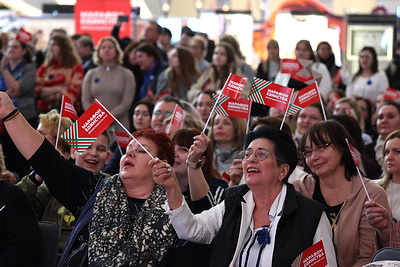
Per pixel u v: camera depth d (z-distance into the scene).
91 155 8.19
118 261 6.25
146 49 15.53
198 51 16.30
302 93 7.86
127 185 6.69
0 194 6.76
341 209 7.14
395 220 7.50
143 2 24.95
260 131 6.45
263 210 6.37
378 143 10.84
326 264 5.82
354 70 20.25
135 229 6.42
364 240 7.01
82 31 20.69
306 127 10.15
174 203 6.19
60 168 6.86
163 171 6.11
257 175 6.31
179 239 6.52
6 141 10.12
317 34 21.27
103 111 6.68
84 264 6.38
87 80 14.29
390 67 17.27
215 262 6.24
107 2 20.58
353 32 20.27
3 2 25.52
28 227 6.73
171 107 10.48
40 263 6.76
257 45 21.95
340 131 7.24
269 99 7.36
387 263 5.10
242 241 6.24
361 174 7.29
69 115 7.40
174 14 25.11
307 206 6.26
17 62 14.57
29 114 13.25
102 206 6.52
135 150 6.70
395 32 20.08
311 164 7.29
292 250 6.11
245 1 24.72
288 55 21.28
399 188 8.11
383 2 26.77
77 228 6.52
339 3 26.86
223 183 7.89
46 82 15.04
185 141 7.68
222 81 13.83
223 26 22.30
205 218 6.46
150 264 6.36
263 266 6.13
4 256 6.61
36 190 8.05
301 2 23.59
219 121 9.62
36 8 28.00
